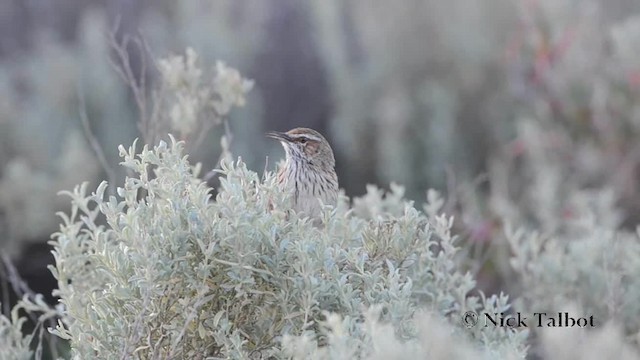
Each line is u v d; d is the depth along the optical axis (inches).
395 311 263.4
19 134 579.2
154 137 368.8
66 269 311.0
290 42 672.4
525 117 593.6
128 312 279.6
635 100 553.0
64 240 311.7
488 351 250.5
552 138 553.0
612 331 231.9
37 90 614.9
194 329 280.5
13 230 519.2
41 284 499.2
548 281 366.6
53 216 526.9
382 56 647.8
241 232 267.7
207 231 269.9
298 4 684.1
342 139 620.4
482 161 608.4
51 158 578.2
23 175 524.7
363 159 619.8
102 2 684.7
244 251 268.5
